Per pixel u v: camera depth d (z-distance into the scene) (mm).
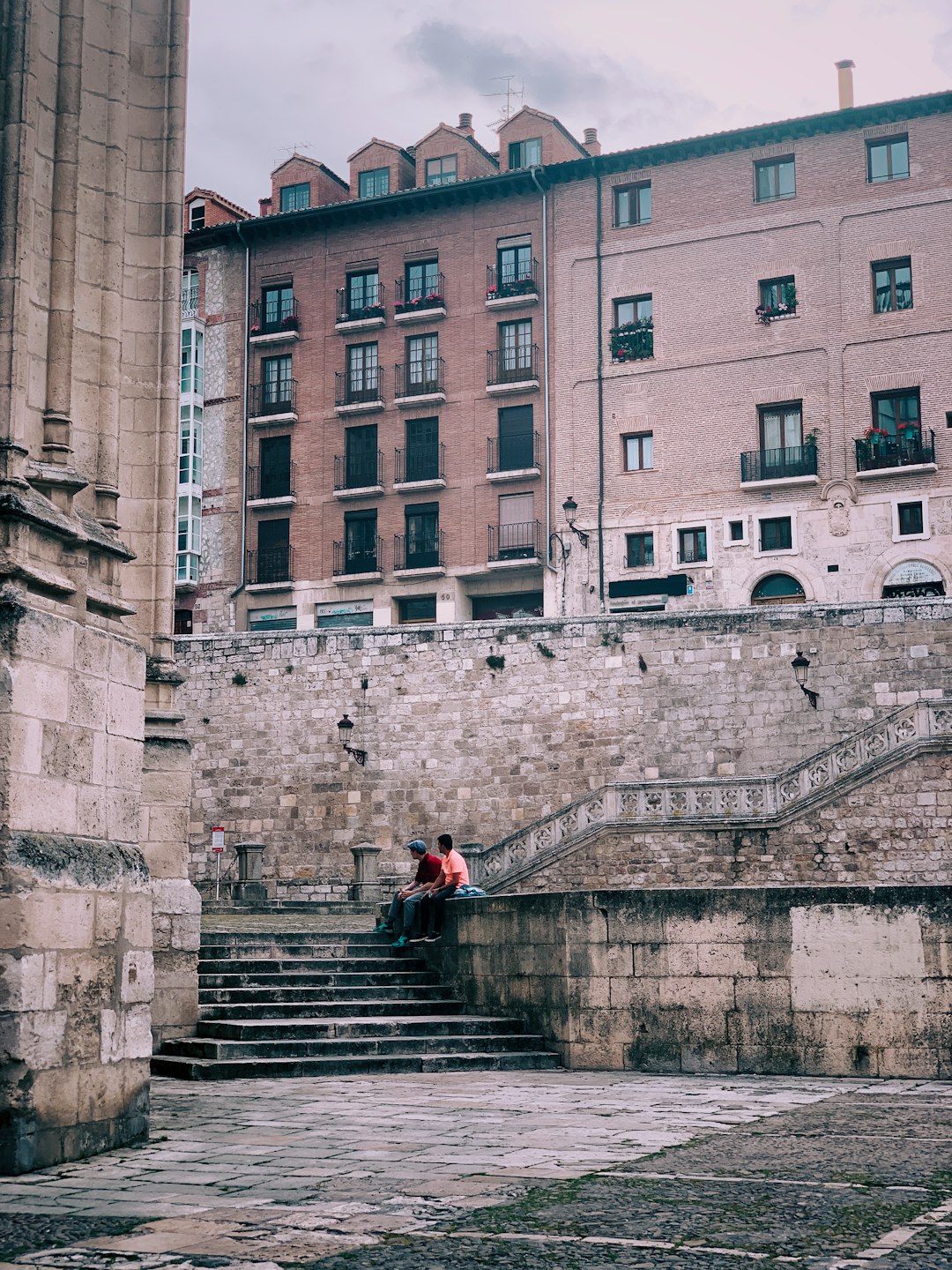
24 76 10273
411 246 52344
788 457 46125
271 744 41031
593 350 49000
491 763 38719
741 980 14453
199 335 54844
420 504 50969
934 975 13734
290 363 53719
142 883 10336
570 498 47531
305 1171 8469
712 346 47344
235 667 41781
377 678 40250
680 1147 9219
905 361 44938
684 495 47000
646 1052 14789
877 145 46406
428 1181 8070
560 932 15633
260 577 52875
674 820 32094
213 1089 13023
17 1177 8555
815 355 46031
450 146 53750
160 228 13477
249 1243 6613
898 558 44188
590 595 47625
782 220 46938
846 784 30781
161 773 15438
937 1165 8430
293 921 27141
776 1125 10203
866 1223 6840
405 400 51219
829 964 14117
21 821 9227
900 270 45719
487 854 34156
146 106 13234
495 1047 15477
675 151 48250
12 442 9789
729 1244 6449
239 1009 15945
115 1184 8219
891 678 35031
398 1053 15133
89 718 10047
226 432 54062
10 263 10039
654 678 37344
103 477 10961
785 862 31156
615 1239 6578
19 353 9969
